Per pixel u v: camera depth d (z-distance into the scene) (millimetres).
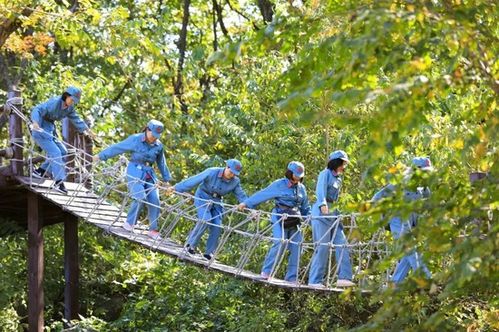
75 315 21469
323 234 17203
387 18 10312
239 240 22766
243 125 24438
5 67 29047
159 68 29125
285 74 11438
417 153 19359
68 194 19516
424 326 11680
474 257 10727
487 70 11438
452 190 11633
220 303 23172
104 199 19906
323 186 17031
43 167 19906
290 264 17938
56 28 25125
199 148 27594
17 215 22094
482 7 11469
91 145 20953
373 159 10680
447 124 19203
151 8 33375
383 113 10344
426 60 10930
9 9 23406
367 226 12531
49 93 26578
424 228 11477
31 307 19594
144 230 19203
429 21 11023
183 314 23078
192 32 35094
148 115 28734
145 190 18219
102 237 25422
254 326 21391
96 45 26469
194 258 17984
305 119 10805
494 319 14039
